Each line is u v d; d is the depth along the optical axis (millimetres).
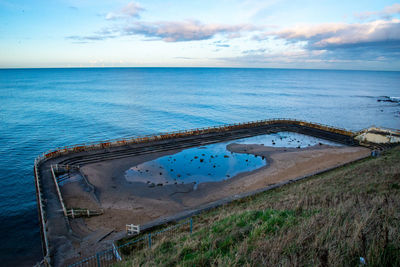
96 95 141500
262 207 17578
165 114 92125
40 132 65375
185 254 9594
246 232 10523
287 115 95812
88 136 63500
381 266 5398
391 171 23641
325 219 9008
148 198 28484
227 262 7145
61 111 93188
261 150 46875
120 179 33438
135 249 14742
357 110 106938
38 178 30000
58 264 15297
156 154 43219
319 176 30750
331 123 83312
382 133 50312
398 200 11438
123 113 92000
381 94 168500
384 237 6066
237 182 33375
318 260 5859
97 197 28266
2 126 69750
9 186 36344
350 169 28891
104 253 15414
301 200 15938
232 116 92312
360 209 10531
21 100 118250
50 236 19094
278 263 6250
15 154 49500
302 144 51750
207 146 48781
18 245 23344
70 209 23828
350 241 6488
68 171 34094
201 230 13625
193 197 29109
